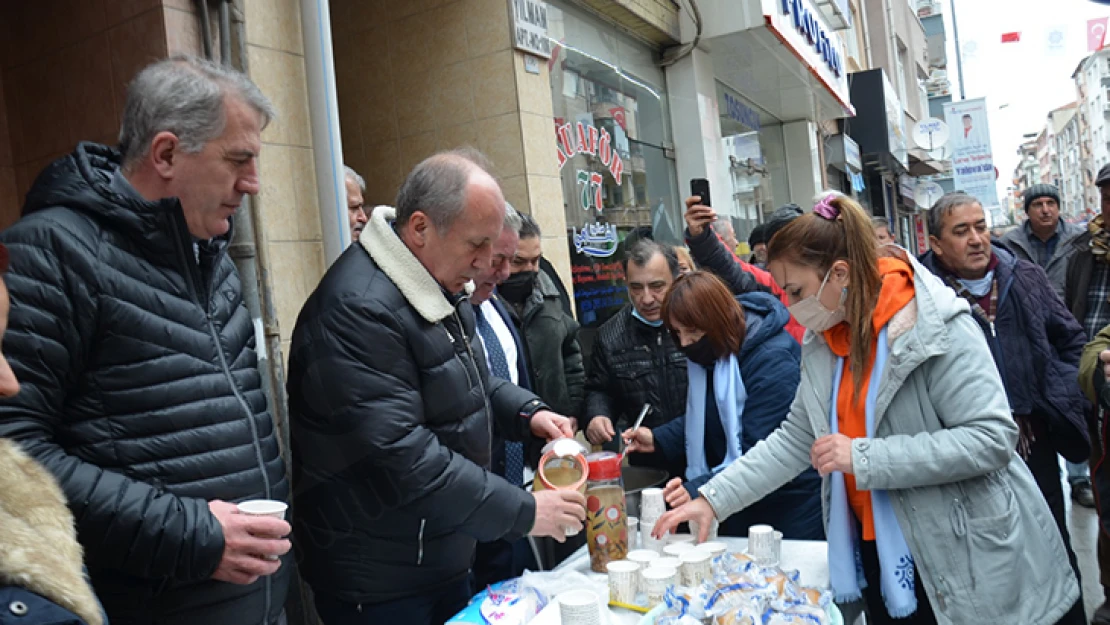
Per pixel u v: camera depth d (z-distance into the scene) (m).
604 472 1.77
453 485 1.53
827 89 7.44
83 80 2.29
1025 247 4.24
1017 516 1.66
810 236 1.71
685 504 1.89
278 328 2.35
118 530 1.22
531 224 2.83
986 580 1.63
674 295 2.22
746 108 7.56
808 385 1.85
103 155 1.42
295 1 2.52
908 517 1.67
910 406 1.68
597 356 2.86
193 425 1.38
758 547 1.69
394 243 1.58
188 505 1.28
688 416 2.30
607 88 5.21
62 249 1.26
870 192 13.39
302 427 1.59
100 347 1.30
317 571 1.64
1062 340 2.78
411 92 3.98
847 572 1.72
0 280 0.97
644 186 5.62
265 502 1.37
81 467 1.23
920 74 18.53
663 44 5.95
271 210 2.39
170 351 1.37
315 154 2.54
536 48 3.90
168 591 1.35
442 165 1.59
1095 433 2.58
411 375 1.56
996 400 1.63
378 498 1.55
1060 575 1.71
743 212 7.14
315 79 2.52
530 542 2.01
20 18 2.40
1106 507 2.59
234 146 1.40
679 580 1.61
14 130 2.46
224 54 2.25
